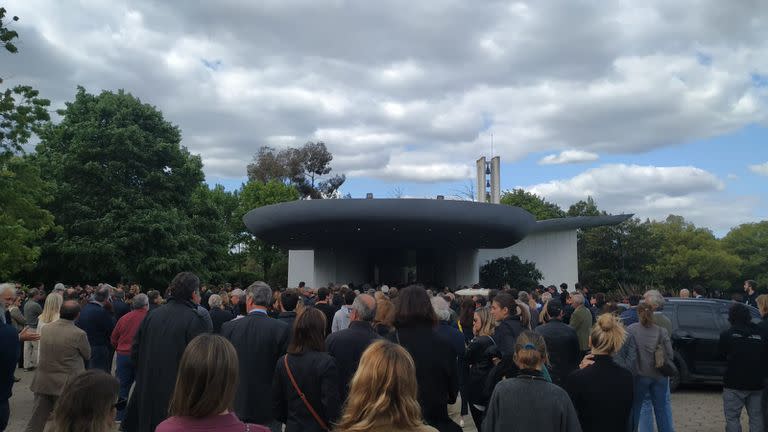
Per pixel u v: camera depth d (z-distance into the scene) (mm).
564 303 16844
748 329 7098
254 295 5605
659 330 7078
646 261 42188
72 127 33719
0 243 20531
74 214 32000
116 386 2631
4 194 20344
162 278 32406
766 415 7215
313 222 25969
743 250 69375
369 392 2539
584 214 61062
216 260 39500
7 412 6039
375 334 5418
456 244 34000
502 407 3885
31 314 14312
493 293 10336
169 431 2500
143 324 5602
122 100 34562
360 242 33219
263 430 2688
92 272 32031
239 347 5352
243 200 61125
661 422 7062
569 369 6066
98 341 9414
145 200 33312
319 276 38688
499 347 5961
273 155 75688
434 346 4906
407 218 25484
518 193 69688
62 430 2467
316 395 4367
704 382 11430
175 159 35469
